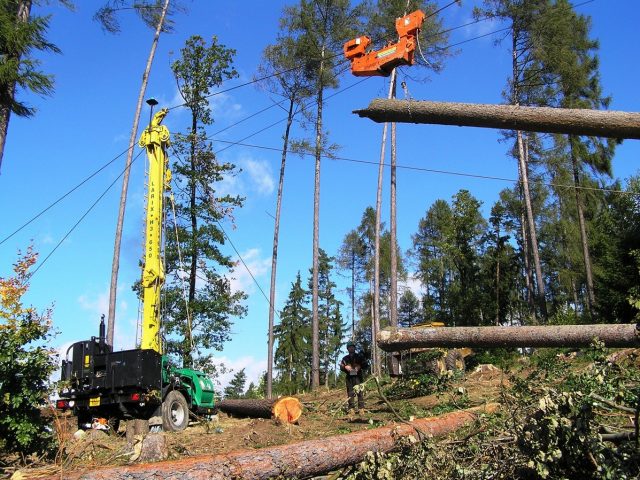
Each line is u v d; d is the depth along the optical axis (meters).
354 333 56.97
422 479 5.70
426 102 5.73
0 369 7.14
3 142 11.51
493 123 5.66
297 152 24.91
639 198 23.45
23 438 7.18
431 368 14.43
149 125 13.01
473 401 9.85
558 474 5.04
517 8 26.36
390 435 6.32
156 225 12.59
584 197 31.72
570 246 36.00
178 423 11.77
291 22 26.58
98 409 11.44
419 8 24.72
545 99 27.64
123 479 4.46
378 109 5.78
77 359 11.58
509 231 46.22
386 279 54.75
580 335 7.68
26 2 12.10
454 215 42.41
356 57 7.60
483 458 5.81
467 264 41.59
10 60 11.13
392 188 25.89
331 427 10.27
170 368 12.61
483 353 20.73
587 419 4.89
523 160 28.30
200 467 4.76
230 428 11.53
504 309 42.12
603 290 20.81
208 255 22.83
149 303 12.25
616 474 4.65
